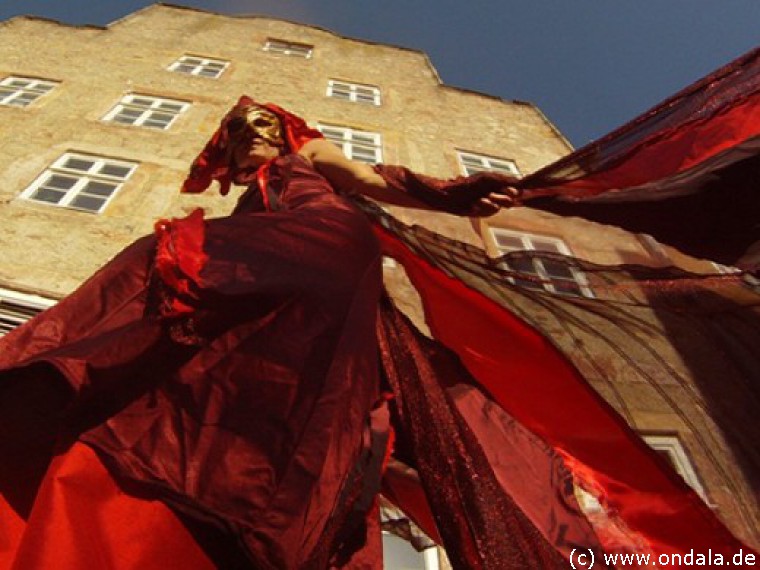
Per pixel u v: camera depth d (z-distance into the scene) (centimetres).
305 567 134
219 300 156
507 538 184
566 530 199
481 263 259
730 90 226
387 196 248
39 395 140
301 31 1418
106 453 132
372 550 191
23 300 434
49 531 118
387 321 252
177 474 133
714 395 222
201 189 309
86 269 480
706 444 215
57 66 936
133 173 642
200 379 149
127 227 543
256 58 1179
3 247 482
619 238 271
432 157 911
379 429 200
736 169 229
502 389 253
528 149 1044
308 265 175
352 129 955
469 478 199
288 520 128
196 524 131
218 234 176
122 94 873
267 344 155
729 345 229
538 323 248
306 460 137
